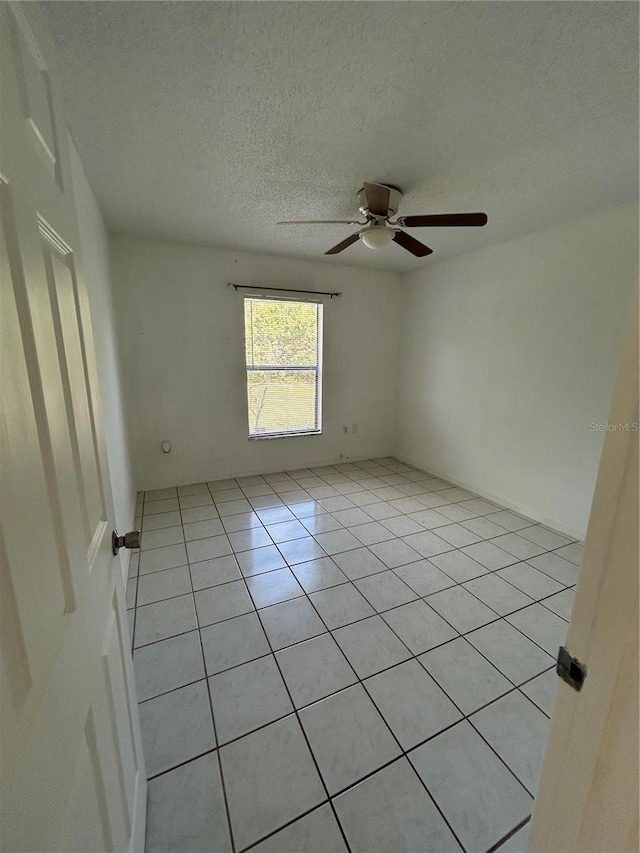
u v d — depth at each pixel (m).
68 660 0.52
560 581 2.15
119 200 2.27
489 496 3.37
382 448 4.64
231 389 3.66
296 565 2.29
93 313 1.93
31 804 0.38
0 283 0.39
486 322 3.27
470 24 1.07
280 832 1.00
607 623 0.46
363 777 1.13
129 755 0.89
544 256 2.74
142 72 1.25
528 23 1.06
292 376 3.94
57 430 0.55
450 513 3.07
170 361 3.35
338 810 1.05
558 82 1.29
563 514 2.76
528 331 2.91
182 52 1.17
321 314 3.94
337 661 1.56
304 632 1.72
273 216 2.54
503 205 2.31
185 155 1.76
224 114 1.48
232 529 2.75
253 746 1.21
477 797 1.08
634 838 0.44
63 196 0.67
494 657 1.59
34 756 0.39
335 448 4.35
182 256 3.23
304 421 4.11
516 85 1.31
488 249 3.18
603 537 0.46
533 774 1.15
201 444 3.64
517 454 3.08
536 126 1.54
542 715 1.34
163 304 3.23
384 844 0.98
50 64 0.63
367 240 2.18
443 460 3.89
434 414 3.97
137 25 1.08
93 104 1.41
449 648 1.64
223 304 3.45
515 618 1.83
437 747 1.22
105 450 0.90
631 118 1.49
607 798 0.47
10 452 0.39
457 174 1.93
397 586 2.08
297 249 3.33
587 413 2.56
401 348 4.41
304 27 1.09
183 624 1.77
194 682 1.45
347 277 3.99
